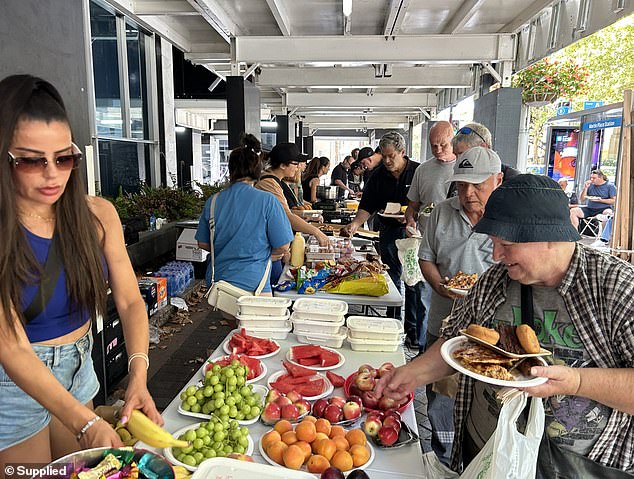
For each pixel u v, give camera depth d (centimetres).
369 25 544
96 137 560
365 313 355
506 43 518
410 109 1166
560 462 124
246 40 541
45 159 121
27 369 123
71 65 252
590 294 120
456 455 163
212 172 1717
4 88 118
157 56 734
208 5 436
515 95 496
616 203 394
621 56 739
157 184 751
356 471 125
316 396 174
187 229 576
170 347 430
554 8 420
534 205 120
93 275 146
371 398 164
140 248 482
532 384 109
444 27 543
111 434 117
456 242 245
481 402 150
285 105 1033
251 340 214
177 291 536
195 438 137
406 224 417
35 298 134
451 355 127
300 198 660
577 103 786
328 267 341
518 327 124
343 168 1180
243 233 272
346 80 748
